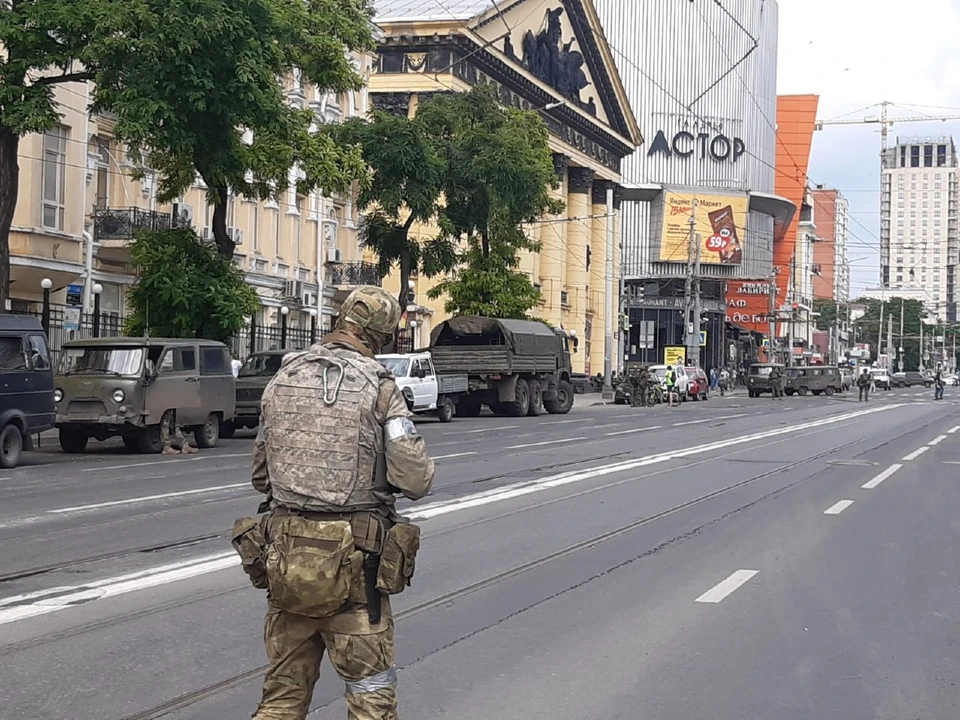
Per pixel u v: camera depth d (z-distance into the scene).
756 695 6.55
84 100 33.66
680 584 9.79
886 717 6.20
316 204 48.28
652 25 107.12
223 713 6.02
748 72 113.75
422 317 58.53
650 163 107.62
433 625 8.18
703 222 100.94
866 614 8.71
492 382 41.00
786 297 126.50
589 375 78.38
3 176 23.11
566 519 13.66
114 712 6.00
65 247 33.00
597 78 76.31
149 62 22.47
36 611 8.27
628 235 104.88
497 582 9.82
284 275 46.25
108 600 8.69
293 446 4.23
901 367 164.25
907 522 13.89
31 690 6.36
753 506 15.23
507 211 43.22
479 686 6.66
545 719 6.05
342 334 4.46
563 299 75.00
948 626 8.36
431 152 39.03
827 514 14.49
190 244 28.95
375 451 4.20
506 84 64.00
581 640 7.78
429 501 14.98
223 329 28.92
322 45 27.62
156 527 12.30
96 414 21.80
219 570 9.92
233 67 23.27
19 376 19.31
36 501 14.42
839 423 38.22
